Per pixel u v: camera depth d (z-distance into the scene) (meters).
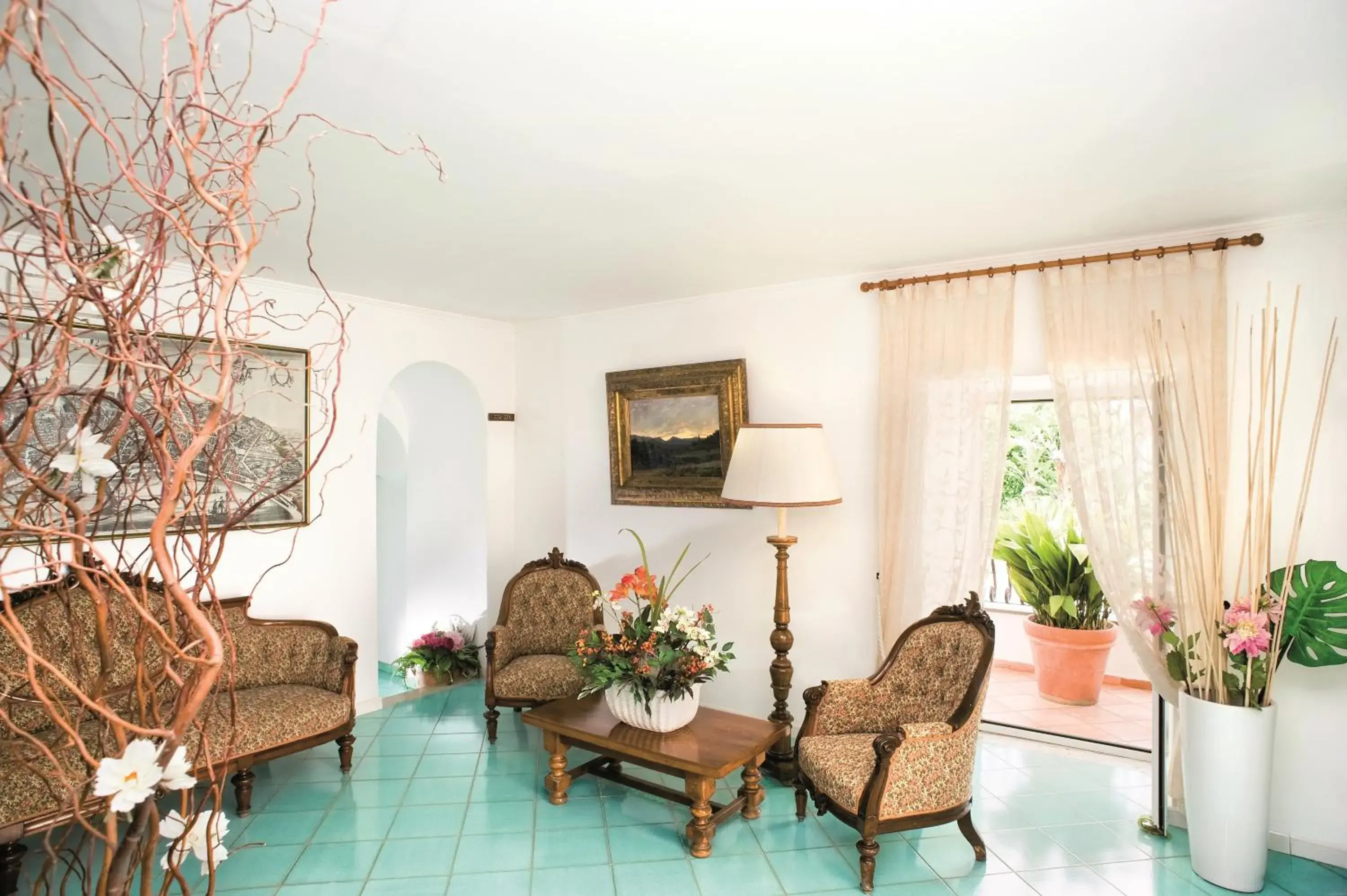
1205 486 2.72
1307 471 2.59
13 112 1.85
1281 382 2.84
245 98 1.85
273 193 2.54
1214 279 2.95
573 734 3.18
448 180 2.42
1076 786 3.39
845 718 3.11
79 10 1.46
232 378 0.88
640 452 4.48
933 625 3.10
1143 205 2.71
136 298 0.88
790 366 3.98
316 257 3.41
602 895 2.56
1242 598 2.65
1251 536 2.85
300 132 2.05
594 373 4.79
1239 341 2.92
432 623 5.59
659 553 4.44
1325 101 1.90
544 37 1.60
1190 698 2.69
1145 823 3.01
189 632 0.95
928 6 1.49
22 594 2.75
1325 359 2.76
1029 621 4.21
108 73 1.70
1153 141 2.16
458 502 5.38
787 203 2.69
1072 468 3.16
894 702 3.10
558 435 5.02
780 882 2.64
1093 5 1.49
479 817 3.12
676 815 3.16
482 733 4.11
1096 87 1.83
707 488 4.19
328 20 1.52
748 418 4.09
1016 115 1.98
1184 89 1.84
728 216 2.85
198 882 2.60
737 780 3.48
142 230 1.17
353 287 4.03
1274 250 2.86
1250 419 2.66
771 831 3.01
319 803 3.23
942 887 2.60
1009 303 3.36
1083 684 4.05
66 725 0.81
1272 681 2.60
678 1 1.47
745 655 4.09
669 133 2.09
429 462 5.57
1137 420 3.02
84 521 0.87
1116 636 4.04
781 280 3.91
